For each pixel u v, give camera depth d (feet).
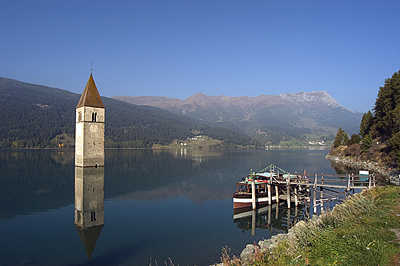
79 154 314.35
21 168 336.49
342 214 81.61
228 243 100.48
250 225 122.52
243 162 471.21
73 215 135.44
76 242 99.86
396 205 81.25
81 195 183.21
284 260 58.34
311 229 72.74
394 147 267.80
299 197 156.87
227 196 185.68
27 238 103.65
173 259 85.92
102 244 98.22
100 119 314.35
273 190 167.43
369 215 75.56
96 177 261.85
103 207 152.35
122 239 103.40
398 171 236.22
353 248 55.42
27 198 172.86
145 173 307.58
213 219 131.13
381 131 383.45
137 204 160.15
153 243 99.66
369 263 48.03
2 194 184.44
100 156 316.81
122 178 265.95
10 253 90.02
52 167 348.79
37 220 126.82
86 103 303.07
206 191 203.00
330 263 51.06
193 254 89.97
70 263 83.25
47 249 93.50
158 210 146.72
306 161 487.61
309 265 52.49
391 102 353.51
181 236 107.14
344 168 343.67
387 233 60.29
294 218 133.39
